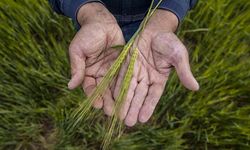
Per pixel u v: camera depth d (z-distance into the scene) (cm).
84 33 77
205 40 113
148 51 78
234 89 106
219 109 106
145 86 78
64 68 108
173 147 101
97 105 79
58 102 105
